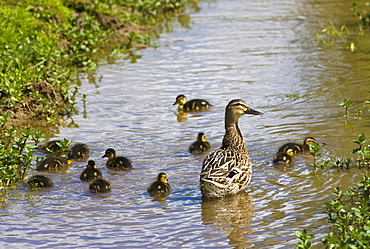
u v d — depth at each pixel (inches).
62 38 921.5
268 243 337.7
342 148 493.0
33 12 919.7
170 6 1218.6
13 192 433.7
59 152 495.8
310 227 354.6
